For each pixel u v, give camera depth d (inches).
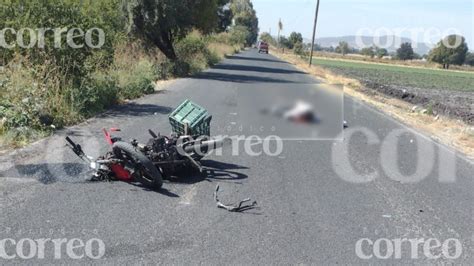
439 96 1290.6
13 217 221.8
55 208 235.8
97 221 224.4
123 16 1088.2
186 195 270.1
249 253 203.2
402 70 2972.4
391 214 263.6
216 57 1833.2
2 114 378.6
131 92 642.8
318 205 269.4
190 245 207.0
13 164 299.6
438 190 316.8
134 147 280.5
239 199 270.4
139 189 272.7
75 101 470.6
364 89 1248.8
